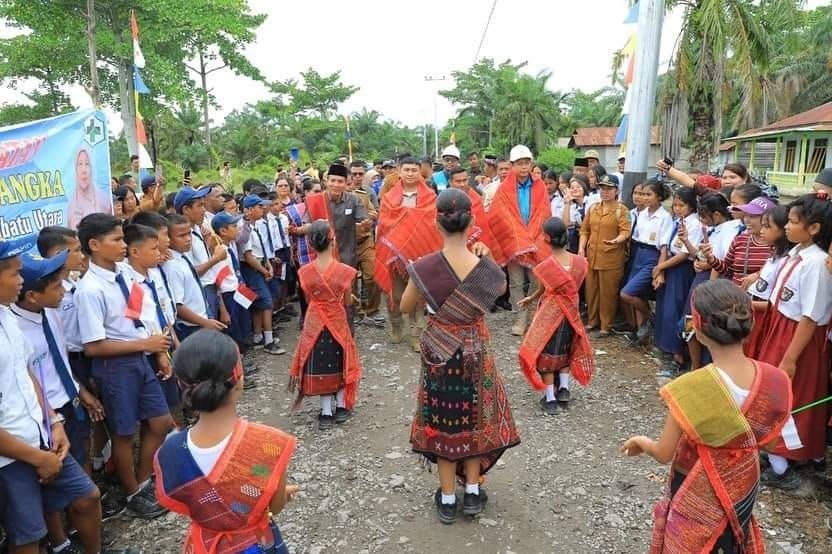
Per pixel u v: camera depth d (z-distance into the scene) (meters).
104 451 3.91
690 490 2.16
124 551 3.14
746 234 4.45
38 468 2.60
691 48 13.72
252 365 5.91
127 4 23.11
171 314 4.11
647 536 3.22
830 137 19.19
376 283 6.99
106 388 3.35
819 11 28.62
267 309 6.34
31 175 4.02
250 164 40.91
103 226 3.30
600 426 4.52
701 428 2.06
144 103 25.94
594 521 3.36
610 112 47.12
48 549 3.04
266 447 1.93
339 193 6.56
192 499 1.89
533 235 6.57
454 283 3.04
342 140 50.03
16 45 22.72
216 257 5.13
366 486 3.77
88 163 4.48
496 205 6.73
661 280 5.59
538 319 4.68
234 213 6.24
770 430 2.08
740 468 2.10
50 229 3.14
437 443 3.23
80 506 2.86
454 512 3.38
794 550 3.08
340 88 53.78
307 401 5.18
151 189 6.15
